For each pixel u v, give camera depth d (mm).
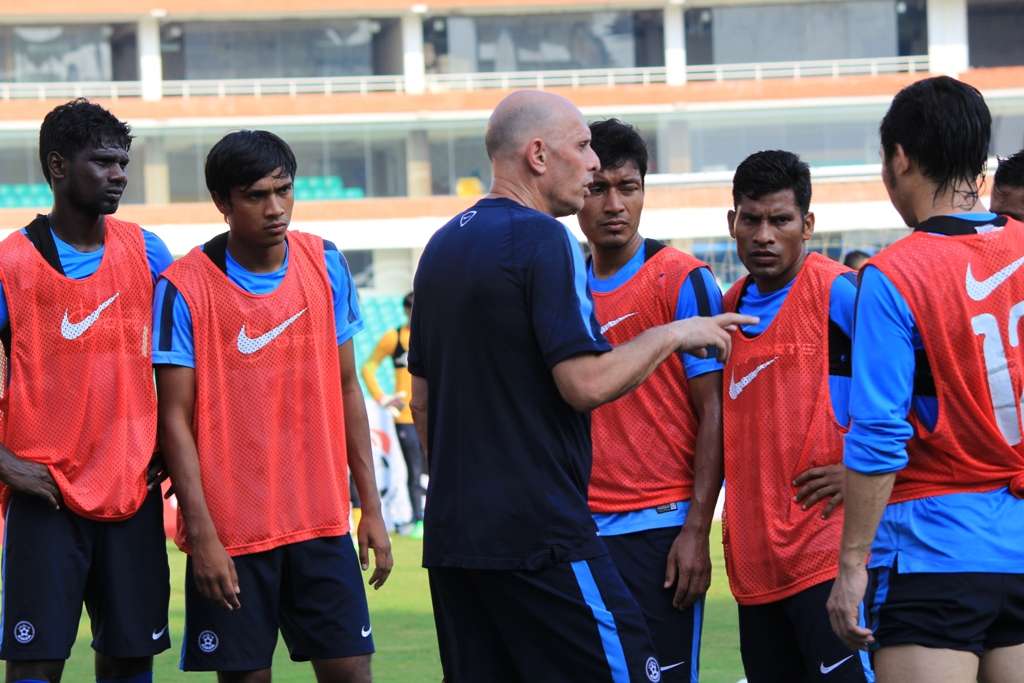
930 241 8094
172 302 10680
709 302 10953
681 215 74812
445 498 8742
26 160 80000
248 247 10773
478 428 8602
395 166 83312
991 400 8023
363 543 11477
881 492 8016
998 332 8023
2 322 10641
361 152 83000
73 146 10508
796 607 10391
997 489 8156
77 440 10602
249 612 10742
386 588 22406
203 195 82688
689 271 11031
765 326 10672
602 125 11016
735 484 10711
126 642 10773
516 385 8516
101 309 10711
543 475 8516
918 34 90062
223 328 10727
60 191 10633
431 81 89625
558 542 8477
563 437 8586
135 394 10820
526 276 8445
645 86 84875
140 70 87875
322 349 11055
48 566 10531
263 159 10500
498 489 8516
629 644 8555
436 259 8891
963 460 8102
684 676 11000
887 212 72312
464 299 8617
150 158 82312
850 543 8109
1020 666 8211
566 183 8938
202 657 10742
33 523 10578
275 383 10820
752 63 90812
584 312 8391
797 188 10477
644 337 8383
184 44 89938
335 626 10898
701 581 10766
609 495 11000
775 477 10500
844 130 82500
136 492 10703
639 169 11000
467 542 8578
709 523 10797
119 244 10930
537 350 8500
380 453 31625
